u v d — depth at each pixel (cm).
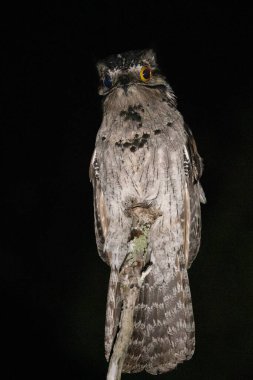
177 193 518
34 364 710
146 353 527
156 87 523
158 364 527
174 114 522
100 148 522
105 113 520
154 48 573
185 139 523
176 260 533
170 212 521
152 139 506
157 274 534
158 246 529
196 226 541
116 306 521
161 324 532
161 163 509
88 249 772
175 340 530
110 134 512
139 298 532
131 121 507
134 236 454
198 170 546
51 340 724
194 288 722
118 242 527
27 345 721
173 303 534
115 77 517
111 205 527
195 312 714
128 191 518
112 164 516
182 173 521
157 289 534
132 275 422
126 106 509
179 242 530
